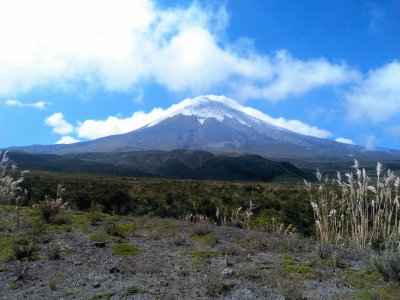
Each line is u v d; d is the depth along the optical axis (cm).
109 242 985
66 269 811
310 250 952
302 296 675
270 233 1159
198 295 686
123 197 2767
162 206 2577
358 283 739
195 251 920
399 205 1047
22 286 732
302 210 2269
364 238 1037
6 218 1198
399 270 749
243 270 775
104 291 705
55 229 1094
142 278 764
